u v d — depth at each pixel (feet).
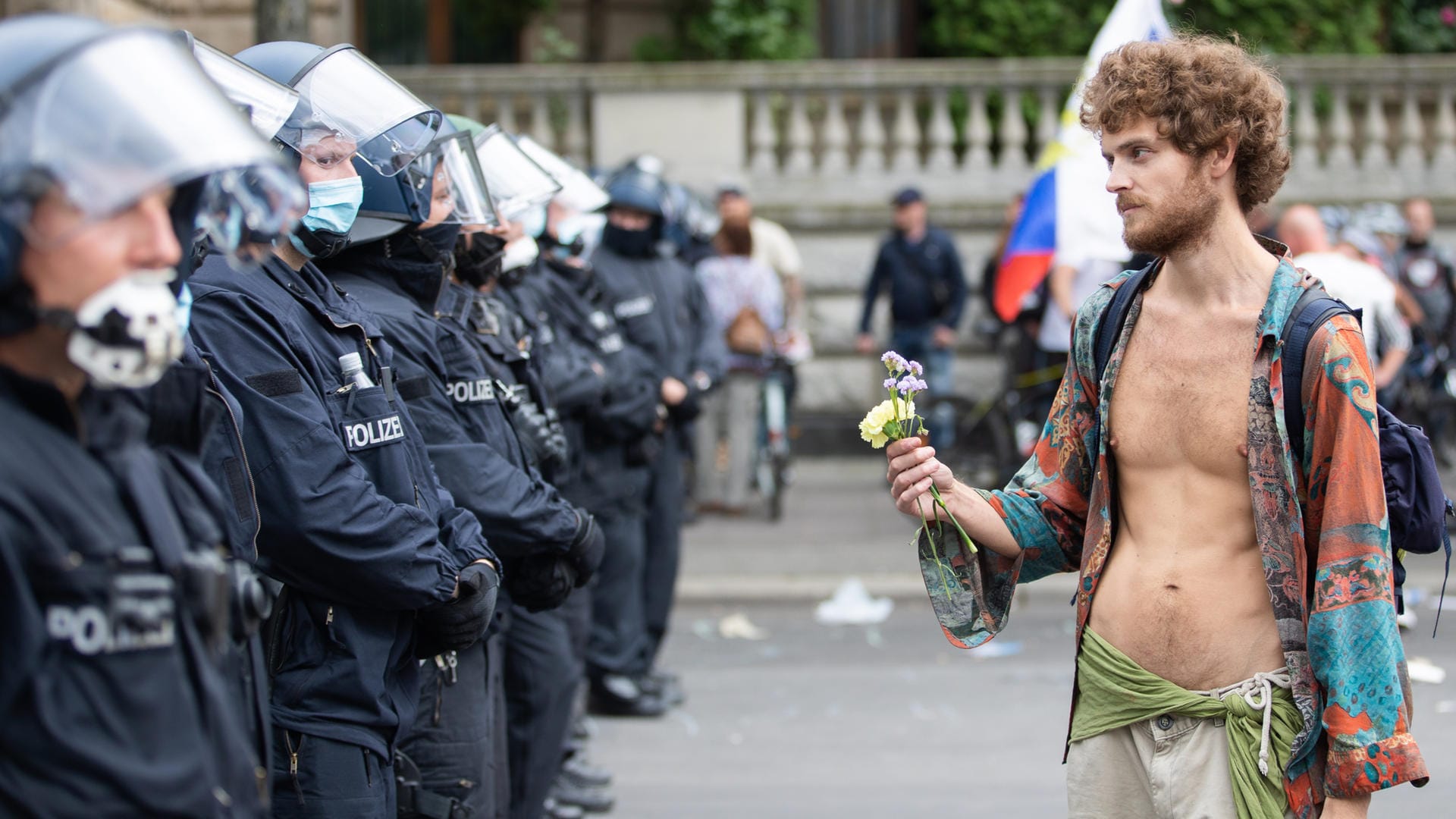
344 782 15.43
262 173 10.48
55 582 9.07
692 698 37.29
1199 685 14.01
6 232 8.91
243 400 15.01
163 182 9.02
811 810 28.30
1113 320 14.97
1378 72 74.90
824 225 72.69
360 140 16.83
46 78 9.02
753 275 57.72
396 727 16.19
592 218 32.76
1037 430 55.88
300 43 17.71
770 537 55.93
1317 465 13.57
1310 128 75.41
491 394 20.36
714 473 59.36
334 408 15.89
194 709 9.77
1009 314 46.68
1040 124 73.97
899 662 40.75
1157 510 14.44
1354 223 56.90
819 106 73.46
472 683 18.93
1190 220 14.07
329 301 16.61
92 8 51.01
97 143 8.95
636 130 72.02
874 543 54.65
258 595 11.25
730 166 72.02
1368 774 12.93
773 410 59.06
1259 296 14.14
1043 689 37.60
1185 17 72.28
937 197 73.36
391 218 18.79
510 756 24.53
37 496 9.12
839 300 73.15
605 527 33.19
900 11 86.79
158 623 9.52
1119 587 14.60
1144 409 14.51
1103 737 14.60
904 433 15.43
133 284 9.47
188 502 10.44
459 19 85.56
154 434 10.61
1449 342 64.85
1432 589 47.16
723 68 71.67
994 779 30.27
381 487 16.16
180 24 62.85
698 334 38.78
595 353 32.04
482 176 19.72
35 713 8.98
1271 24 82.84
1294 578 13.56
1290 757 13.53
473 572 16.90
